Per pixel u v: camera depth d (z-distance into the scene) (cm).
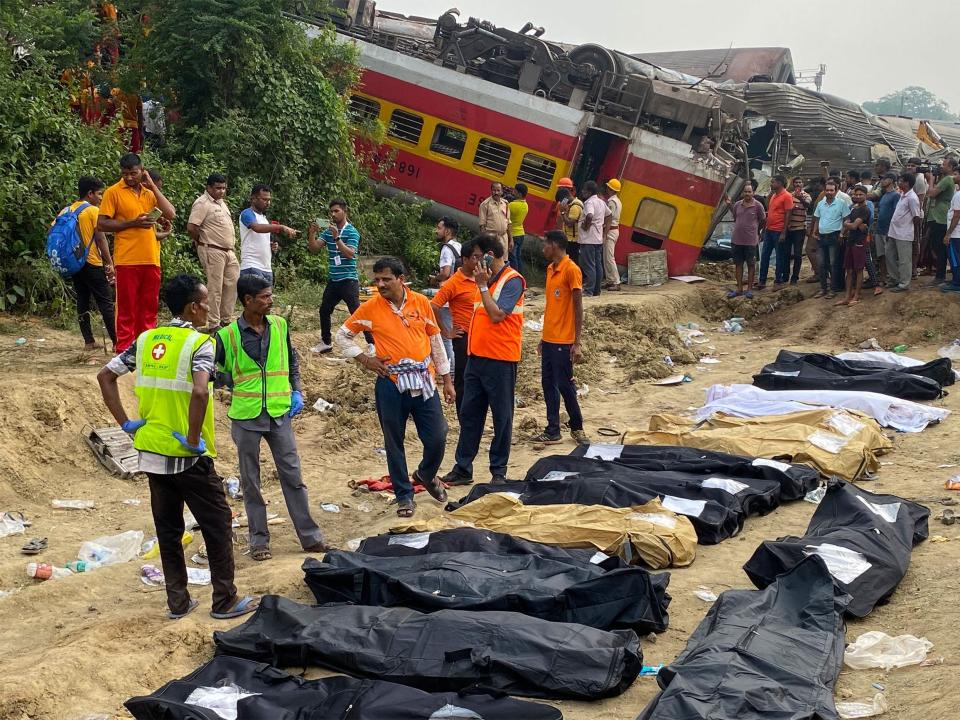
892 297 1445
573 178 1780
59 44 1517
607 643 480
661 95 1720
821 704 423
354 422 989
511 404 805
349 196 1709
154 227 919
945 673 457
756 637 472
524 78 1778
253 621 524
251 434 650
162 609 580
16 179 1190
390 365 724
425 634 491
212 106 1566
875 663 477
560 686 459
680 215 1717
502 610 531
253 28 1506
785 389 1112
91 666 489
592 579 535
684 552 632
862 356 1203
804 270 1861
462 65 1803
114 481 809
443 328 873
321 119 1628
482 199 1784
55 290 1150
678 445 892
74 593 604
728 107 1744
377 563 590
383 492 819
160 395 535
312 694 446
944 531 673
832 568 556
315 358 1144
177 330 543
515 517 676
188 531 719
